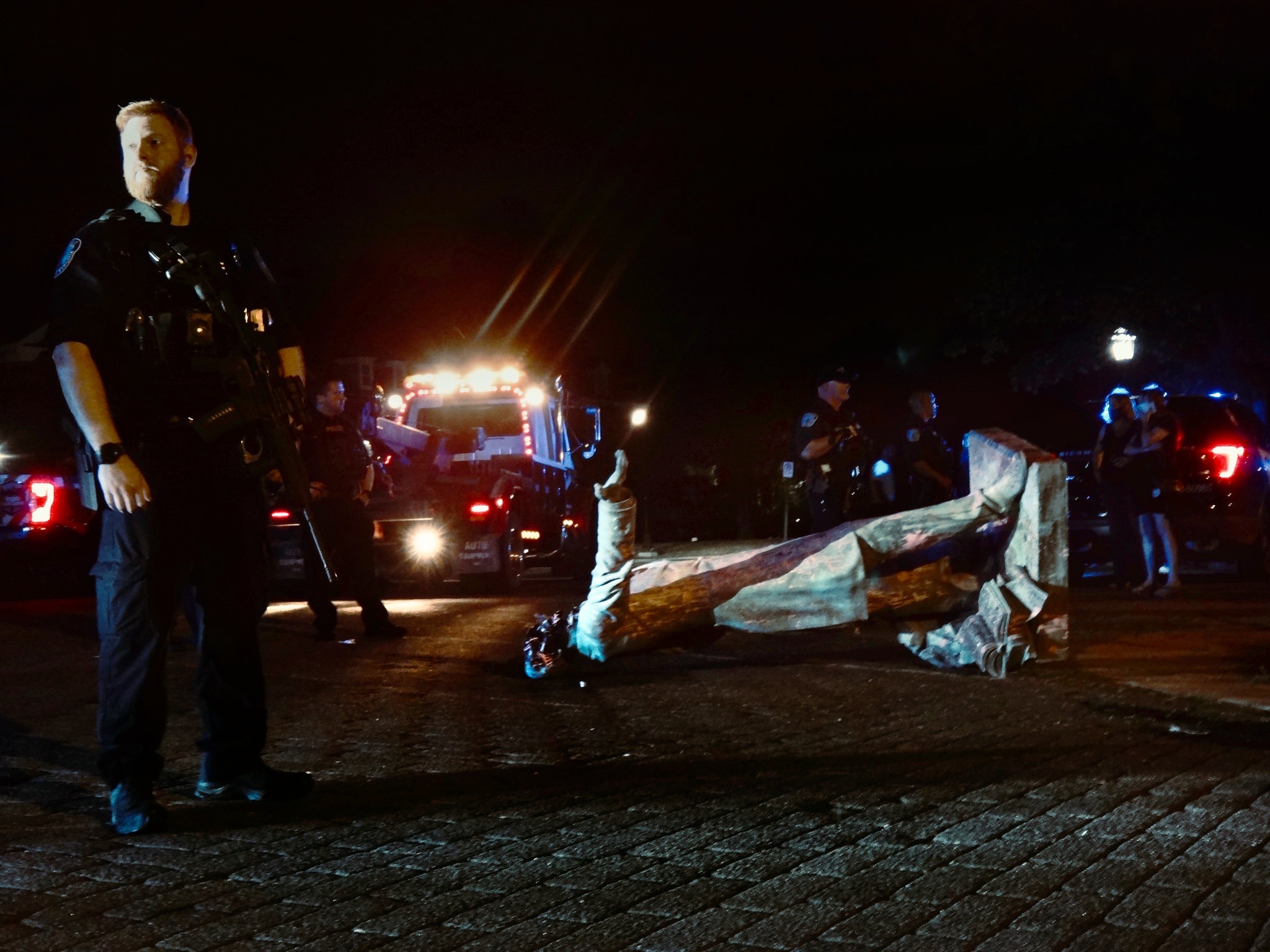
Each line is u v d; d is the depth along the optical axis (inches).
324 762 196.7
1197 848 140.2
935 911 120.9
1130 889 126.6
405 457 614.2
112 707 154.8
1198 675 266.5
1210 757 188.1
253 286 175.0
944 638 281.9
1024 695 247.1
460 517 547.8
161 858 142.6
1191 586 501.7
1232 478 525.7
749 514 1477.6
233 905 125.6
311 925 119.6
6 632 406.6
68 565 576.7
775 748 200.7
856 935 114.9
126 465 152.3
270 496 184.2
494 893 128.2
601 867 136.4
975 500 280.1
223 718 168.7
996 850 140.3
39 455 572.7
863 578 275.1
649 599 275.4
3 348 1013.2
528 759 196.5
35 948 114.6
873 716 228.4
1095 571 602.9
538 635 289.0
